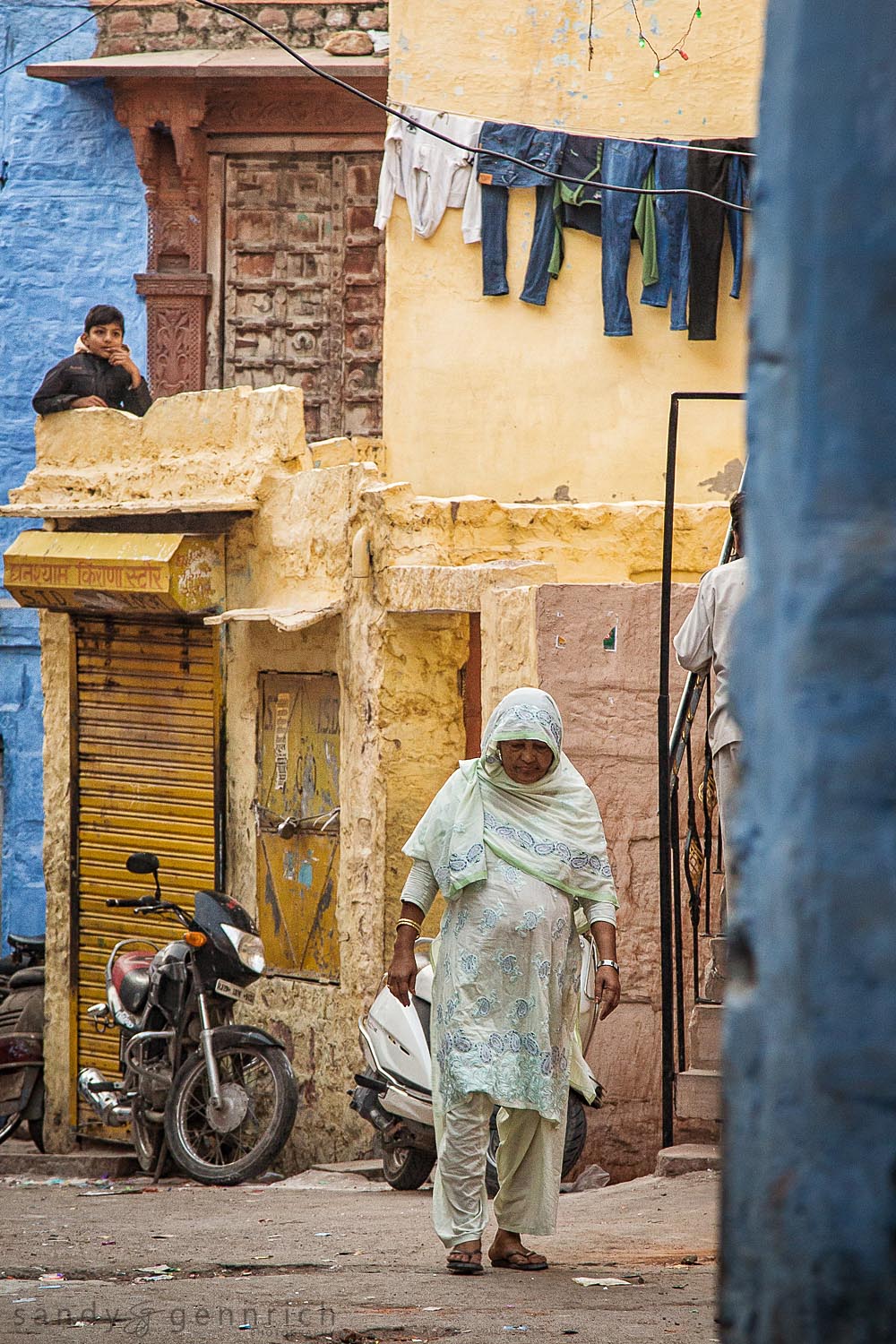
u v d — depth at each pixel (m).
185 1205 12.30
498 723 8.45
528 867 8.32
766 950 2.14
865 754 1.99
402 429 18.33
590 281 17.70
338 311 22.33
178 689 18.06
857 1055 1.98
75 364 19.45
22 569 18.61
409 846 8.55
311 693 16.80
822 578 2.02
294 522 16.94
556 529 16.27
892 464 1.99
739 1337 2.17
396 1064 12.86
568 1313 6.97
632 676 14.15
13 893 22.92
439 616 16.14
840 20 2.00
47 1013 18.97
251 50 22.20
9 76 22.78
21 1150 19.48
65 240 22.73
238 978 14.64
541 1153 8.27
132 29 22.52
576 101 17.45
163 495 18.30
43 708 20.88
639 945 13.82
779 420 2.12
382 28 21.92
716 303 17.22
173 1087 14.41
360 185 22.23
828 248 2.01
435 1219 8.34
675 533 16.19
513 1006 8.21
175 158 22.47
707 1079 11.48
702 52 17.12
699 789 13.96
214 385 22.50
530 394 17.91
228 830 17.64
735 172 16.98
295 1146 16.38
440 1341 6.35
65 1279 8.42
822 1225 2.01
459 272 18.08
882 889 1.97
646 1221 9.86
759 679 2.19
